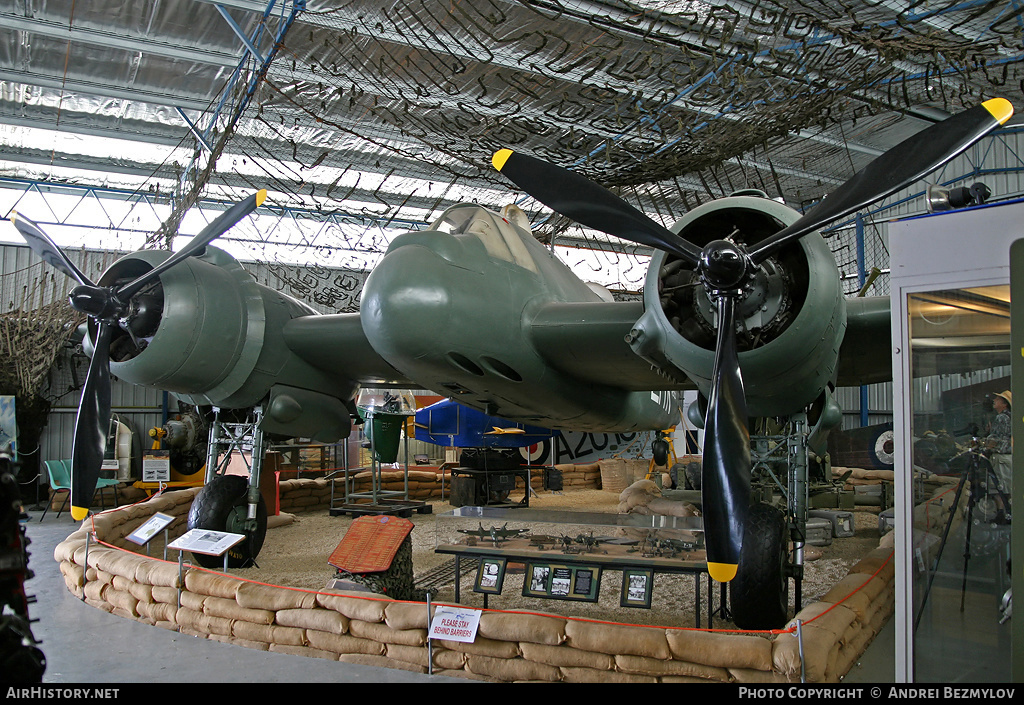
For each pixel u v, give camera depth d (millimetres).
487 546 4988
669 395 9906
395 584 4965
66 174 13547
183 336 5844
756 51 6047
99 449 5629
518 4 6688
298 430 6926
